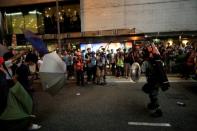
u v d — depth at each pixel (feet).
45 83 18.70
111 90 34.71
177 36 63.10
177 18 64.75
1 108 15.34
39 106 26.32
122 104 25.82
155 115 20.77
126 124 19.01
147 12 66.44
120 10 68.33
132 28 65.21
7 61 18.72
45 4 75.72
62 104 27.02
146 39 63.21
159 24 65.92
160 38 63.82
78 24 72.74
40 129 18.42
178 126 18.11
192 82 38.75
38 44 18.47
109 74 53.52
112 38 64.49
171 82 39.29
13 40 21.50
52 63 18.79
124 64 47.73
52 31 75.87
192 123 18.70
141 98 28.50
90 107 25.03
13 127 14.87
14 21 80.07
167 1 64.90
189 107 23.56
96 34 66.13
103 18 69.97
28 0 75.72
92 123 19.56
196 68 34.55
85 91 34.94
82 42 66.90
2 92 15.40
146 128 17.92
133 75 33.86
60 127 18.79
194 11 63.67
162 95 29.48
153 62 21.25
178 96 28.71
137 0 66.85
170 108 23.40
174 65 49.52
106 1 69.36
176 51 51.37
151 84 21.21
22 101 15.84
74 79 48.01
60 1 72.43
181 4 64.18
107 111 23.16
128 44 63.21
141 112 22.43
